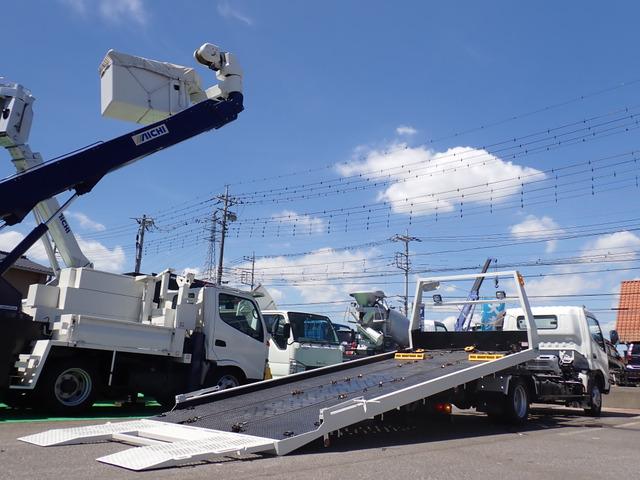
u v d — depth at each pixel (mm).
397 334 24438
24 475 4902
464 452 6926
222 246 38344
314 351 14852
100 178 10625
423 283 12023
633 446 7953
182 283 11234
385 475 5355
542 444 7871
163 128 11312
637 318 38219
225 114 12055
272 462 5762
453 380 8266
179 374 11078
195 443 6051
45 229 10305
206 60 12203
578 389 12672
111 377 10117
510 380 9727
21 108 11898
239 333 11938
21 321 9461
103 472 5094
